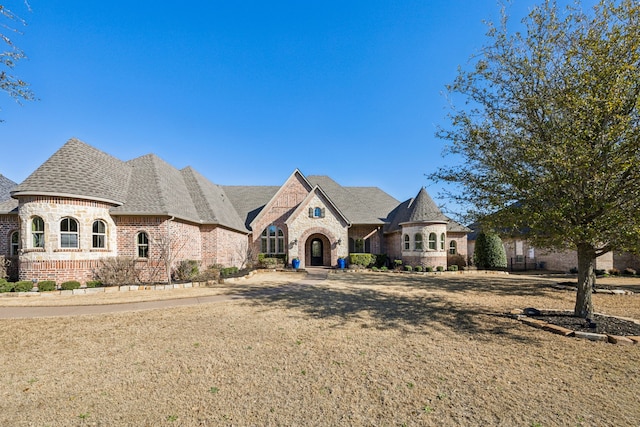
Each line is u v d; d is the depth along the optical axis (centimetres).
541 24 888
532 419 446
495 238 2566
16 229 1838
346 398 504
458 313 1066
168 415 457
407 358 667
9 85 774
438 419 447
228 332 852
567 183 787
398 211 3100
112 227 1761
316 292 1509
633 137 714
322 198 2877
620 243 810
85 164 1800
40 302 1247
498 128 938
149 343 764
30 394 520
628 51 730
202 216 2247
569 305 1189
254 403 489
